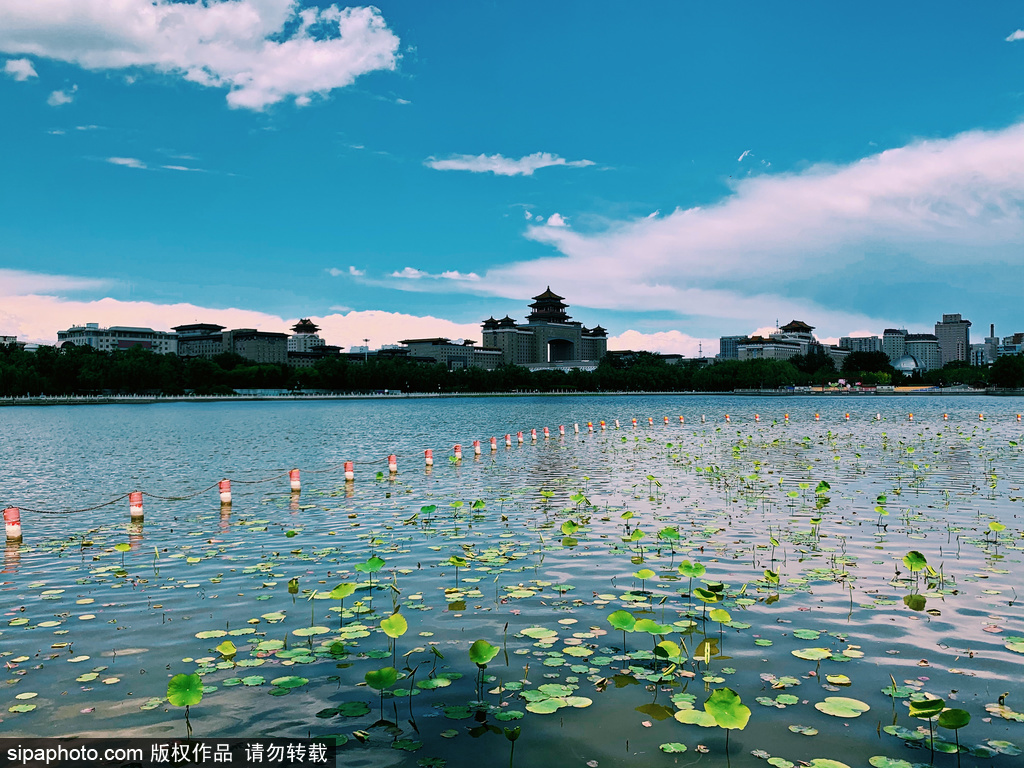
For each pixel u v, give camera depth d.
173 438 49.88
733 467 27.88
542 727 6.72
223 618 10.05
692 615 9.81
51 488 25.19
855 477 24.27
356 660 8.40
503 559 13.13
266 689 7.66
